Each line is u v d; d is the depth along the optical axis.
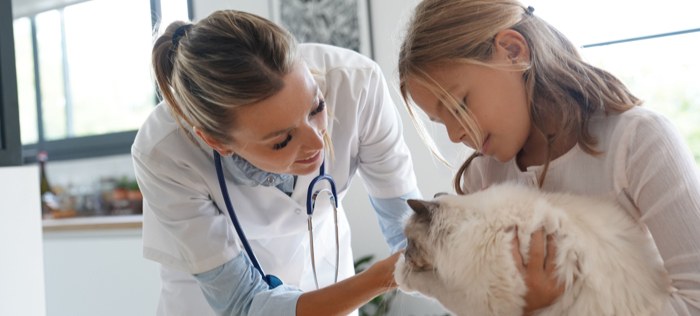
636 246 1.10
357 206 3.34
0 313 2.09
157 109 1.53
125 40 4.18
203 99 1.24
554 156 1.23
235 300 1.42
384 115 1.63
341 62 1.59
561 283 1.06
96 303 3.56
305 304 1.35
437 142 2.21
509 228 1.09
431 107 1.21
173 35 1.36
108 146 4.26
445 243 1.15
